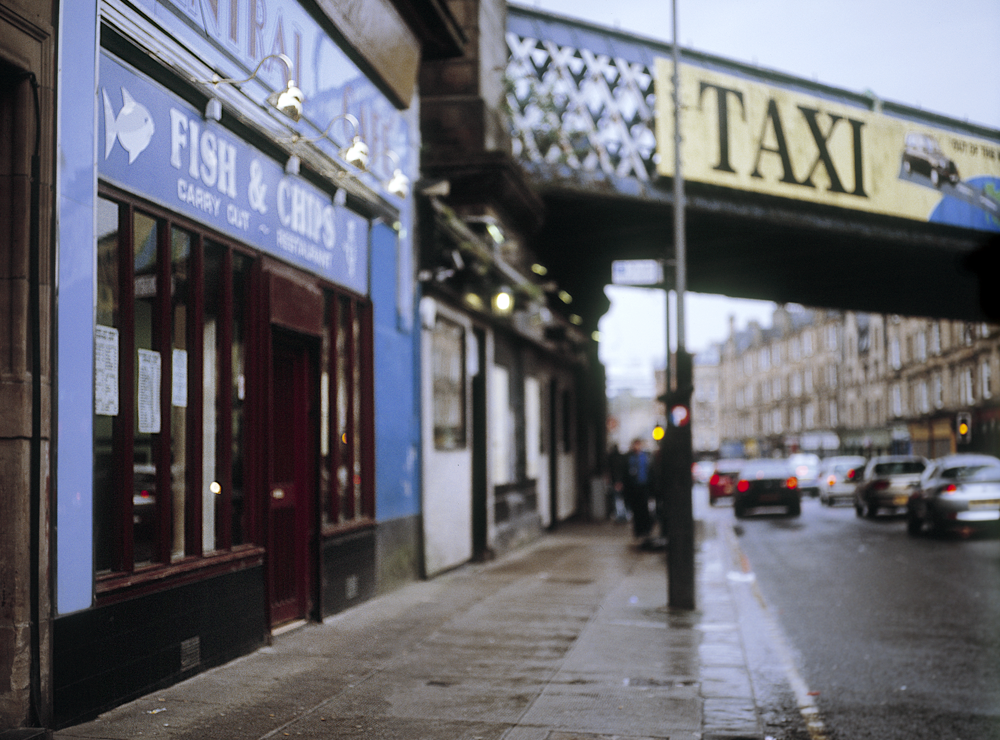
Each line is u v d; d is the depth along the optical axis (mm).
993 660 7879
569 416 25984
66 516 5117
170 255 6371
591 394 29453
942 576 13445
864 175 25766
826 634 9188
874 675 7379
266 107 7641
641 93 22922
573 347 24656
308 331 8570
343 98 9625
